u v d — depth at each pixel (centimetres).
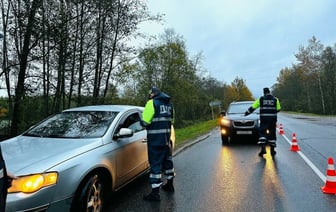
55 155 392
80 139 464
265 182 602
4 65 1041
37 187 342
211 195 526
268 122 895
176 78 3175
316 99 6569
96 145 448
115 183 474
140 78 2756
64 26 1064
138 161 564
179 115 3838
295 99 8506
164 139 515
